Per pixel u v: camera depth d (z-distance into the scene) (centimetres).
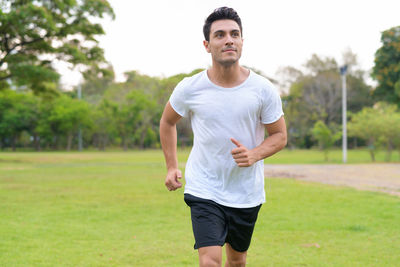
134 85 5734
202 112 275
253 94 272
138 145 6850
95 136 6325
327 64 5753
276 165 2280
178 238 555
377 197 949
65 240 542
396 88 3644
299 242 532
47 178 1441
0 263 436
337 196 968
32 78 2478
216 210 273
